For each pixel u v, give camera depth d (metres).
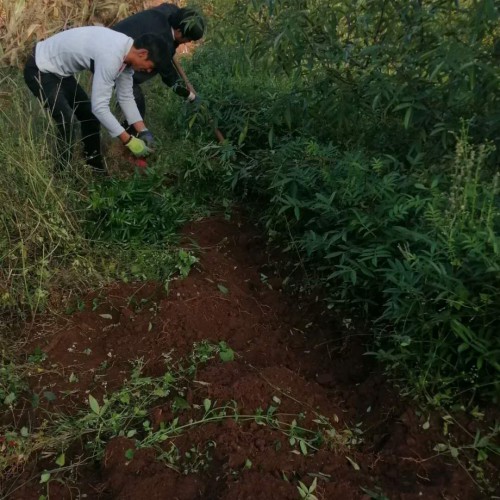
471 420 2.71
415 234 2.82
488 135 3.31
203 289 3.69
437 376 2.76
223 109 5.29
